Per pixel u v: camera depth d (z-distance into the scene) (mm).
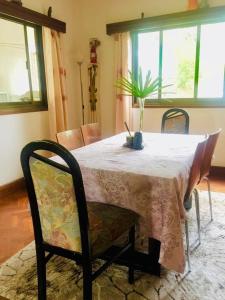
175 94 3729
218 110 3410
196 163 1607
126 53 3729
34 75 3496
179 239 1324
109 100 4156
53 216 1195
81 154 1850
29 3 3186
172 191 1299
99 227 1283
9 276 1626
